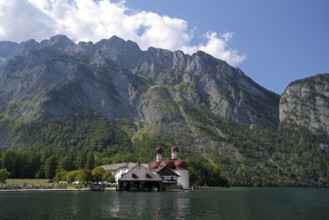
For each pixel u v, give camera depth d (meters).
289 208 88.00
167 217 65.38
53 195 126.81
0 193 139.75
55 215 67.00
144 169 176.12
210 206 87.75
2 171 182.12
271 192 195.62
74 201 98.25
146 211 74.31
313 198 134.38
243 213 74.44
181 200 106.62
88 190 170.25
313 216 71.25
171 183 198.50
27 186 181.12
